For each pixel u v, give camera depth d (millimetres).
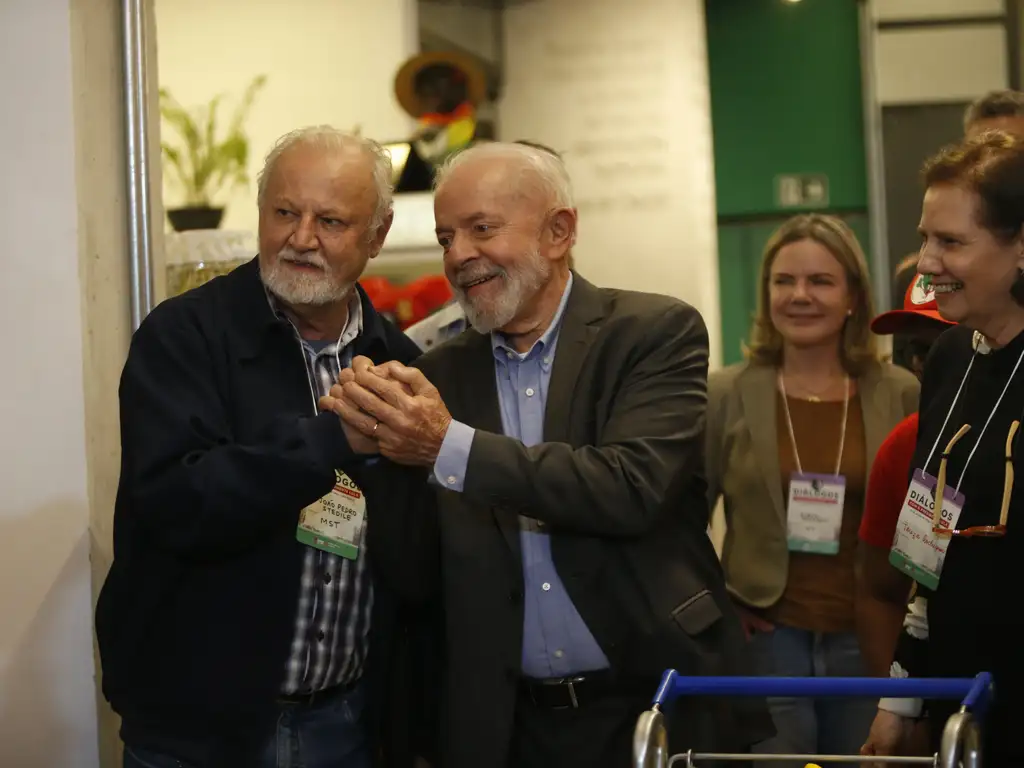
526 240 2000
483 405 2084
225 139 4789
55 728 2457
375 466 2061
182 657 1955
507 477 1856
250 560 1980
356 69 4812
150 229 2695
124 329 2660
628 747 2012
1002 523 1763
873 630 2404
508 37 5008
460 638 1988
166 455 1884
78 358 2461
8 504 2457
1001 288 1775
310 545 2027
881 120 5066
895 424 2826
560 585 2010
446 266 2033
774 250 2949
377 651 2135
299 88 4820
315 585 2047
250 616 1968
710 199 4898
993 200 1740
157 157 2775
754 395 2939
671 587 1992
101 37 2582
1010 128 2621
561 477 1869
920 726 2137
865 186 5133
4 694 2443
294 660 2021
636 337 2039
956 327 2039
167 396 1942
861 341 2918
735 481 2900
